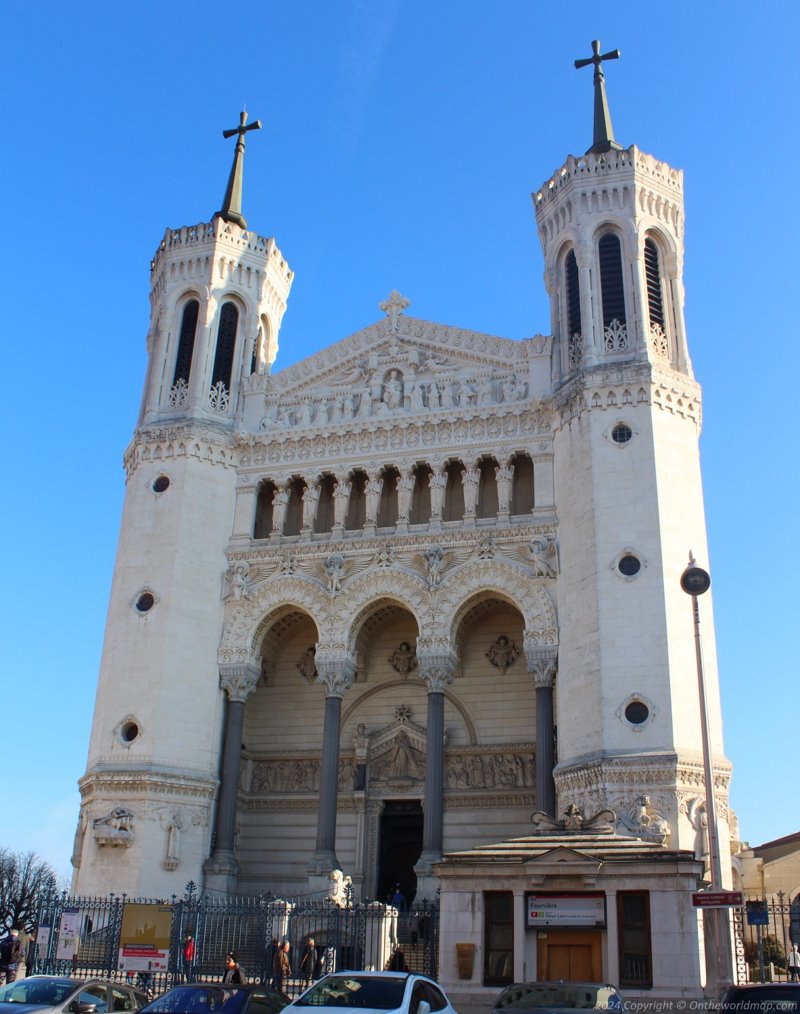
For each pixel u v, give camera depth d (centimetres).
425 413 5241
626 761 4088
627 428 4741
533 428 5059
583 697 4359
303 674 5400
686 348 5106
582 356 4984
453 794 4900
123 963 3456
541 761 4456
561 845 2881
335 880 3956
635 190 5241
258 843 5119
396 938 3909
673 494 4622
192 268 5850
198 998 2077
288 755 5247
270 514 5472
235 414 5597
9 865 11088
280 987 3447
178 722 4819
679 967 2588
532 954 2719
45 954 3756
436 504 5053
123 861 4509
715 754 4216
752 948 4803
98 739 4844
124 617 5053
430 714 4691
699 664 3234
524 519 4862
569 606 4584
